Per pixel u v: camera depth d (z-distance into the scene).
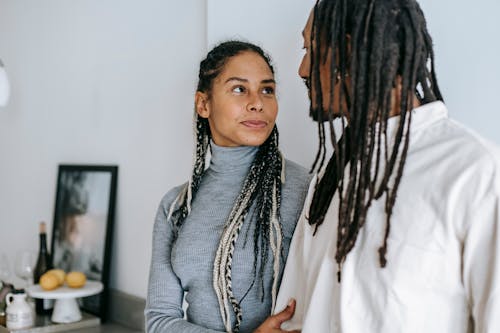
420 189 0.88
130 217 2.33
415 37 0.91
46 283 2.26
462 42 1.28
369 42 0.91
